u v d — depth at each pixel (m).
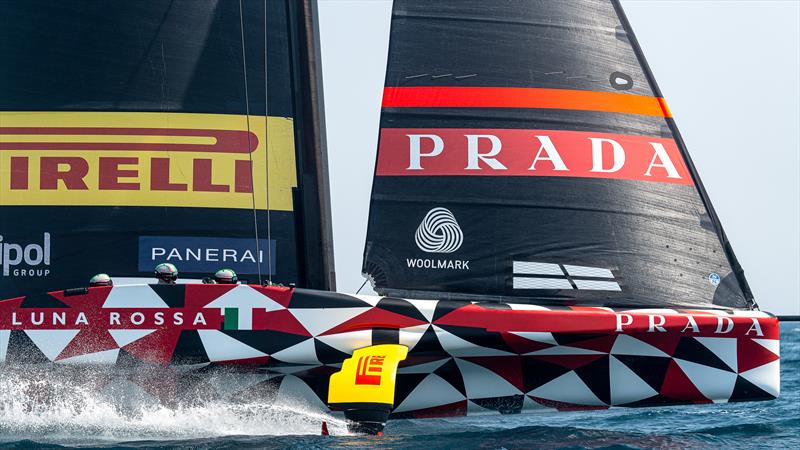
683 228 33.91
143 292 31.52
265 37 35.75
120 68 35.00
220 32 35.50
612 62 34.72
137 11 35.19
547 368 32.44
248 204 34.97
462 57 34.38
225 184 34.91
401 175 33.81
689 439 32.09
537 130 34.00
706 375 32.41
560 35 34.62
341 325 31.44
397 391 32.47
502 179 33.69
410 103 34.16
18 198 34.25
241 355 31.25
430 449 29.33
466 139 33.91
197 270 34.47
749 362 32.56
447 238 33.44
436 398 32.47
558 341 31.80
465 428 33.84
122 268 34.22
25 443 30.00
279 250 35.00
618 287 33.31
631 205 33.78
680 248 33.78
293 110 35.72
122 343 31.30
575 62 34.53
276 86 35.66
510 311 31.81
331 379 30.27
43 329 31.38
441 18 34.50
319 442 30.02
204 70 35.28
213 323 31.38
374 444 29.73
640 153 34.19
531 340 31.67
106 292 31.56
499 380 32.47
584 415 39.78
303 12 35.84
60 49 34.97
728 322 32.41
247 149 35.19
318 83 36.03
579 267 33.34
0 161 34.34
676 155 34.38
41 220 34.22
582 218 33.59
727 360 32.50
